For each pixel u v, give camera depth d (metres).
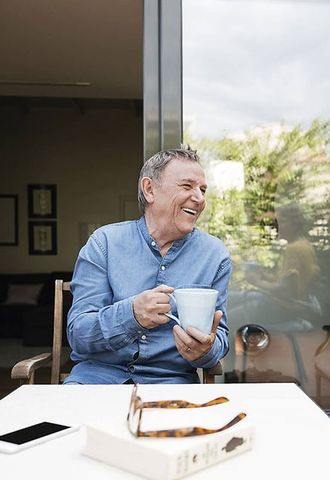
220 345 1.32
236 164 2.12
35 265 7.17
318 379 2.14
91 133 7.17
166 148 2.03
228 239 2.12
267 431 0.80
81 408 0.91
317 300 2.14
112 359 1.33
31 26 3.59
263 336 2.13
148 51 2.03
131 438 0.65
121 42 3.90
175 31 2.04
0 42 3.89
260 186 2.13
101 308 1.33
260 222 2.13
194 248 1.42
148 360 1.33
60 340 1.59
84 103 6.32
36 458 0.69
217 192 2.12
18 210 7.15
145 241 1.40
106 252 1.38
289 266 2.13
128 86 5.10
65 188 7.18
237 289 2.13
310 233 2.14
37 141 7.14
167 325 1.32
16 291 6.56
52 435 0.77
